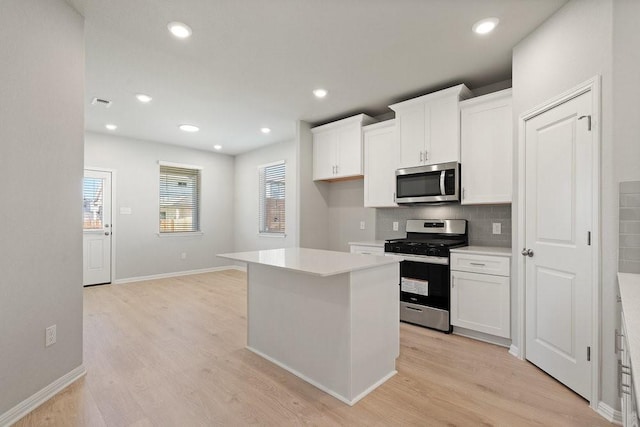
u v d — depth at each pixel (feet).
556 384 6.82
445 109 10.49
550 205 7.12
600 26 5.87
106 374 7.27
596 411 5.85
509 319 8.61
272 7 6.84
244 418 5.72
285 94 11.53
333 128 14.10
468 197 10.01
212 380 7.04
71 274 6.86
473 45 8.33
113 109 13.08
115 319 11.27
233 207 22.26
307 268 6.07
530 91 7.75
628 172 5.57
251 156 20.94
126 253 17.65
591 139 6.03
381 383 6.89
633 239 5.54
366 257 7.65
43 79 6.16
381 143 12.53
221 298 14.17
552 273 7.07
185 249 19.88
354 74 9.96
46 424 5.51
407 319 10.71
